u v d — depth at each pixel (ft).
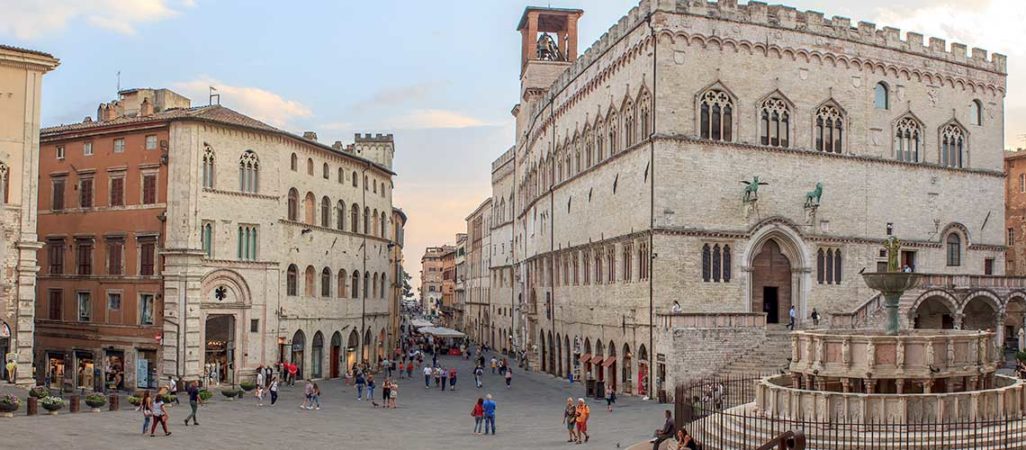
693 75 226.99
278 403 214.69
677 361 206.18
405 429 172.55
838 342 132.57
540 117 340.59
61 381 249.75
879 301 226.79
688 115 225.76
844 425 114.73
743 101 231.50
